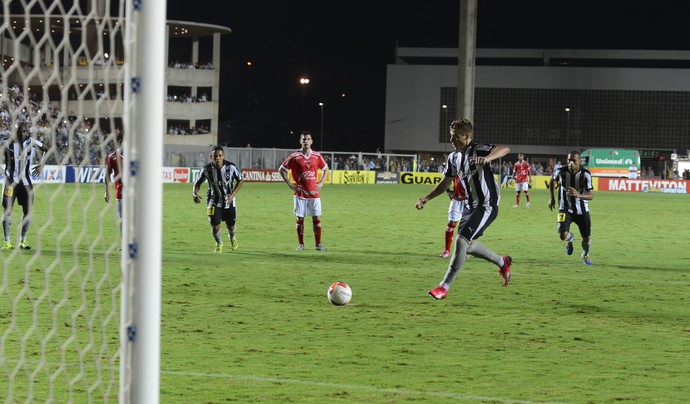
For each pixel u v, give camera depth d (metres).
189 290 14.93
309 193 22.14
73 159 6.06
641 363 9.93
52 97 70.81
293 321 12.20
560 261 21.03
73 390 8.13
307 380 8.88
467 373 9.30
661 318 13.05
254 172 72.06
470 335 11.42
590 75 121.25
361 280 16.72
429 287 15.90
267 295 14.57
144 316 5.05
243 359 9.79
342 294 13.49
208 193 21.09
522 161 45.28
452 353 10.29
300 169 22.09
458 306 13.79
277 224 30.69
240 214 35.34
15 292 13.87
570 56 125.06
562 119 122.44
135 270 5.05
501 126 123.62
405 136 121.81
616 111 121.25
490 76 123.12
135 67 5.01
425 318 12.64
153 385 5.09
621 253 23.34
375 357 10.00
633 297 15.21
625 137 121.25
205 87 102.44
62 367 6.97
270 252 21.58
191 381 8.77
